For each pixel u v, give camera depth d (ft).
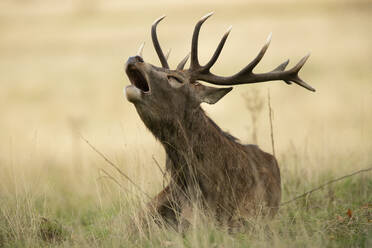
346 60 176.55
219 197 37.01
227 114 108.99
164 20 339.57
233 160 37.96
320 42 215.51
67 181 61.82
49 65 204.54
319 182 47.50
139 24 326.85
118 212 41.42
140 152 41.91
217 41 222.07
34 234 37.88
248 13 341.62
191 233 34.81
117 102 135.85
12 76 185.06
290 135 80.07
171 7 428.15
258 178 38.88
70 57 220.23
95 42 259.39
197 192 36.58
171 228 36.70
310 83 146.72
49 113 128.47
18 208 38.91
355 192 45.88
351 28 249.14
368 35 227.20
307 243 31.68
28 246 36.01
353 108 107.76
